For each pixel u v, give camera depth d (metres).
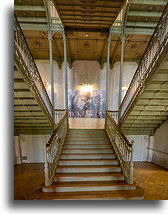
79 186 2.96
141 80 3.60
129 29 4.99
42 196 2.71
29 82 3.09
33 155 5.99
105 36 5.41
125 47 6.32
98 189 2.98
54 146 3.62
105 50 6.68
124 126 5.82
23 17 4.66
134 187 3.07
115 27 4.88
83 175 3.31
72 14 3.87
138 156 6.37
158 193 3.23
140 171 4.83
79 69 7.54
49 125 5.21
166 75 3.02
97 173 3.46
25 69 2.89
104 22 4.38
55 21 4.83
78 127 7.31
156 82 3.27
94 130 5.34
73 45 6.21
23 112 4.06
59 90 7.48
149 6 4.31
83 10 3.65
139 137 6.34
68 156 3.97
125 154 3.53
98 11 3.71
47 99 4.52
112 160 3.84
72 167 3.56
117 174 3.40
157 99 3.88
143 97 3.71
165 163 5.32
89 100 7.48
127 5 4.26
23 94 3.28
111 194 2.82
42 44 6.11
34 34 5.36
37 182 3.86
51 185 2.99
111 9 3.60
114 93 7.54
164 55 2.61
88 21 4.32
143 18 4.75
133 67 7.51
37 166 5.43
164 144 5.41
